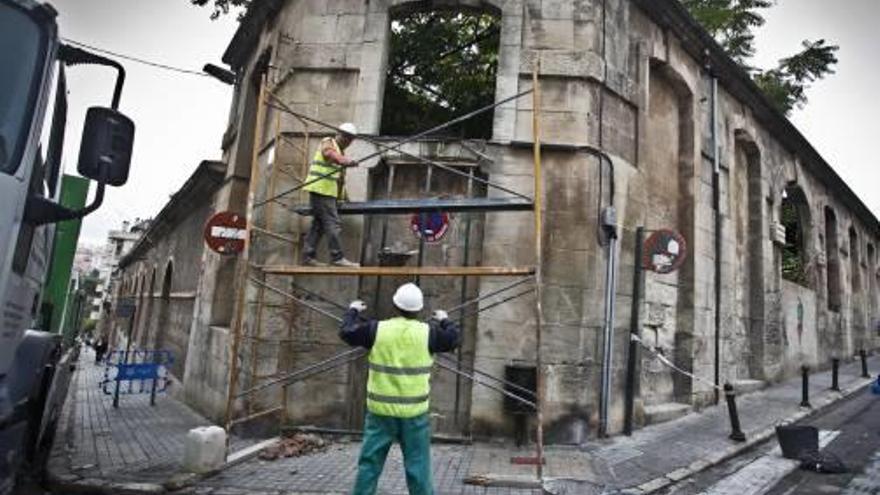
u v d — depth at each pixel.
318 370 8.05
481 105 12.03
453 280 9.13
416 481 4.92
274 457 7.52
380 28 9.80
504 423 8.50
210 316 11.50
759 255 15.35
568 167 9.11
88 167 3.73
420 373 5.09
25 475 6.70
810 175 19.95
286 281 9.09
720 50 12.86
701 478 7.08
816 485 6.74
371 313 9.12
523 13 9.58
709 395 11.87
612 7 10.08
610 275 9.23
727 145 13.84
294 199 9.42
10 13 3.77
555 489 6.34
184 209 17.72
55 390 7.00
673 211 11.91
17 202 3.56
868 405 12.34
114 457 7.52
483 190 9.18
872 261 28.14
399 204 7.82
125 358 16.59
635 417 9.58
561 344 8.66
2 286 3.44
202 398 11.14
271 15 11.77
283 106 8.42
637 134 10.30
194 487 6.34
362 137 8.52
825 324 20.41
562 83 9.34
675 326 11.62
